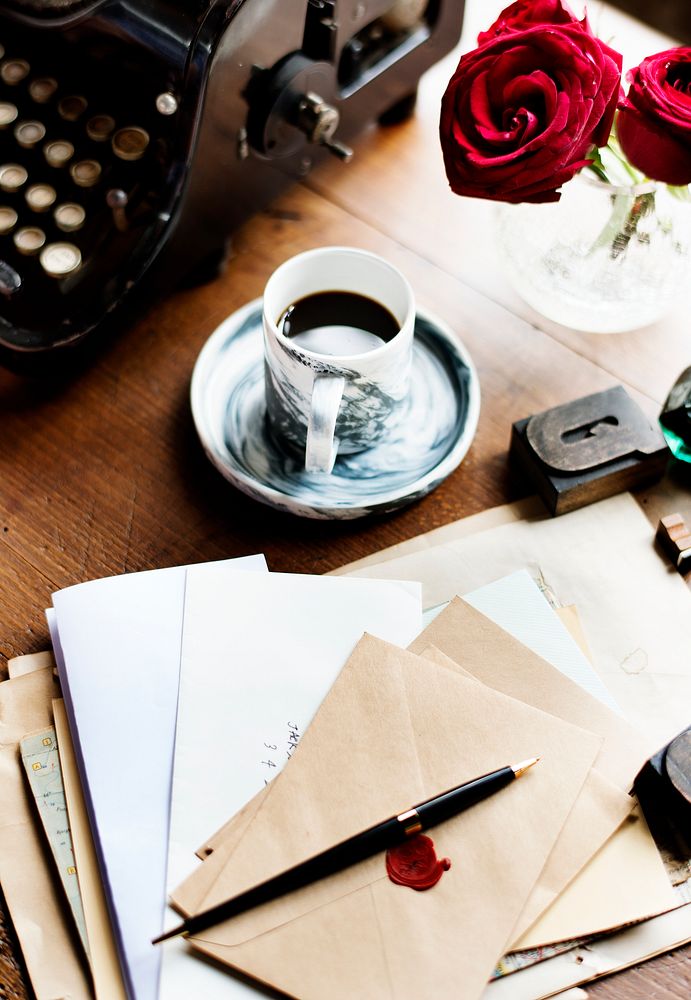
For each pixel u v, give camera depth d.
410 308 0.62
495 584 0.62
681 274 0.64
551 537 0.66
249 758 0.55
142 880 0.52
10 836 0.55
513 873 0.51
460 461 0.67
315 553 0.66
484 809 0.53
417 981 0.48
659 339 0.75
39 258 0.69
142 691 0.57
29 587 0.65
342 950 0.49
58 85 0.71
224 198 0.71
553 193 0.55
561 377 0.74
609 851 0.53
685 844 0.54
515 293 0.78
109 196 0.66
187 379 0.74
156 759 0.55
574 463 0.65
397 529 0.67
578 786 0.53
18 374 0.70
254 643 0.58
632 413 0.67
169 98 0.64
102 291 0.69
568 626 0.62
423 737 0.55
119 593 0.60
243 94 0.66
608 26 0.85
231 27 0.61
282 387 0.63
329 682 0.58
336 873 0.51
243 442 0.69
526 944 0.50
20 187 0.71
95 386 0.73
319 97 0.71
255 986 0.49
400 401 0.65
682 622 0.62
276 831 0.52
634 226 0.61
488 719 0.55
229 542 0.67
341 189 0.82
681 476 0.69
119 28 0.63
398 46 0.76
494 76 0.54
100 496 0.69
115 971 0.50
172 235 0.68
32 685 0.60
